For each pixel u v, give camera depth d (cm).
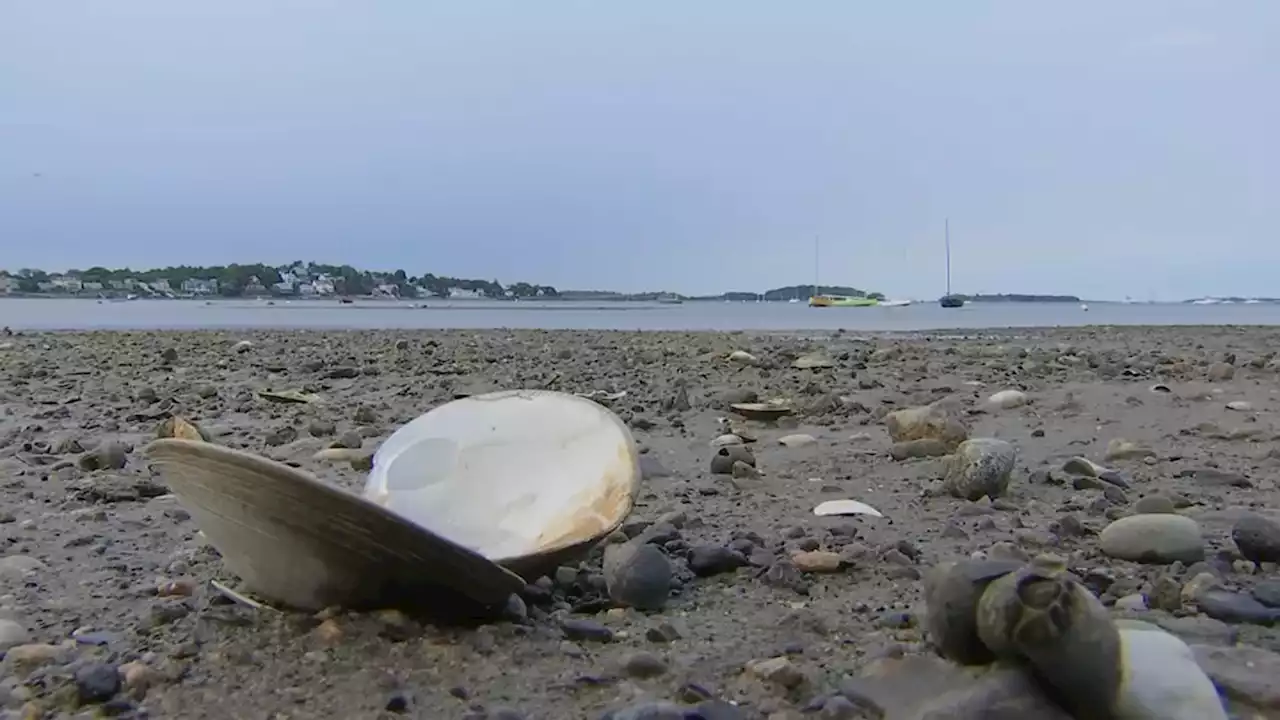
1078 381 121
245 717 27
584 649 32
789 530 48
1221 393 104
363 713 27
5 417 96
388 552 31
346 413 98
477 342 212
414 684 29
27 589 39
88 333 249
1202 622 33
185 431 68
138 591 39
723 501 57
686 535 48
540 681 29
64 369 147
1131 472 64
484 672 29
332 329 293
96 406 105
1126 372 130
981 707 23
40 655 31
